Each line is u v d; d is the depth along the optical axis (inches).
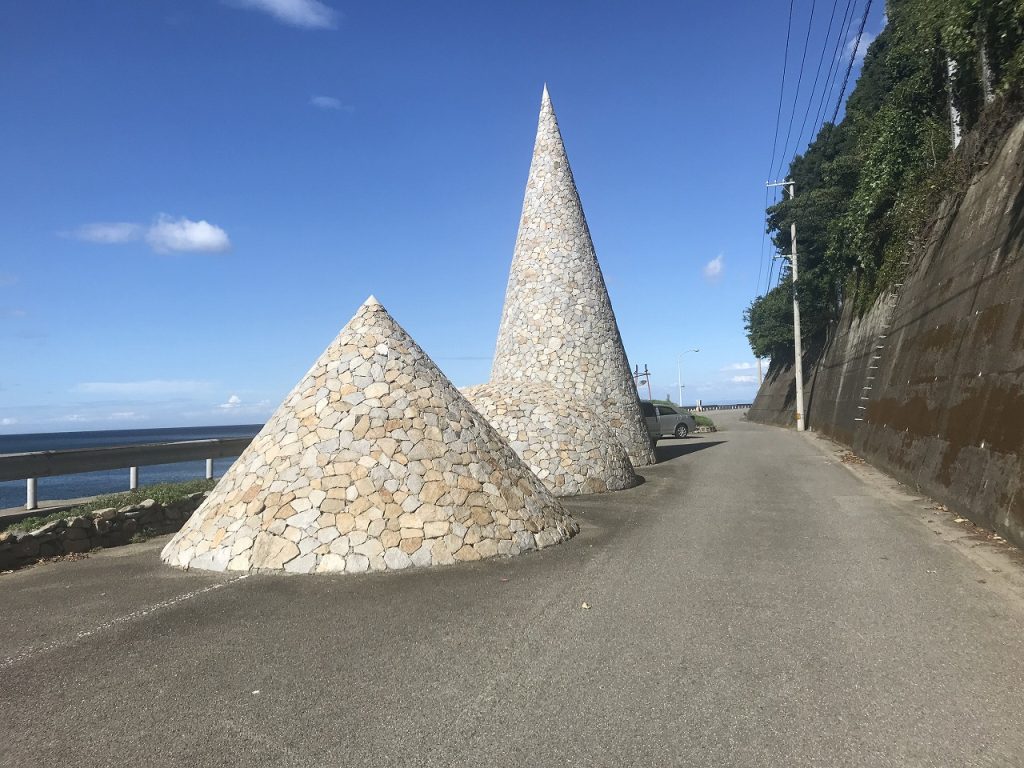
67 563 319.9
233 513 301.9
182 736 145.5
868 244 932.6
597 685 166.1
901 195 801.6
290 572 275.6
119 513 366.3
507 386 587.8
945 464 426.6
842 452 826.8
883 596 235.1
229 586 260.5
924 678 166.2
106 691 169.8
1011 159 465.4
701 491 519.2
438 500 305.6
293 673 177.6
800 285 1435.8
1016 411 329.4
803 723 144.3
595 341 685.3
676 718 147.9
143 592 258.4
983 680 164.4
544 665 179.3
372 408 327.3
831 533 347.3
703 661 179.9
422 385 348.2
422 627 211.5
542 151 729.6
